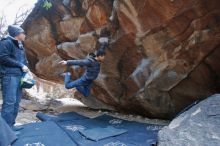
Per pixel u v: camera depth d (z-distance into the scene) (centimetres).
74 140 439
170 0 467
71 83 540
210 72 519
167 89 561
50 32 720
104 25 590
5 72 430
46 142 420
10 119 431
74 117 626
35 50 785
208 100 384
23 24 774
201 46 494
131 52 578
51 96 1098
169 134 335
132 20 528
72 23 664
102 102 726
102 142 440
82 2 620
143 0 491
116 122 587
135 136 478
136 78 589
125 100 643
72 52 675
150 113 615
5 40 427
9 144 380
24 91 998
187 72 529
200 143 306
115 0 533
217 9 456
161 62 547
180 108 570
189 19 482
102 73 642
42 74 816
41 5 713
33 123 520
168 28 508
